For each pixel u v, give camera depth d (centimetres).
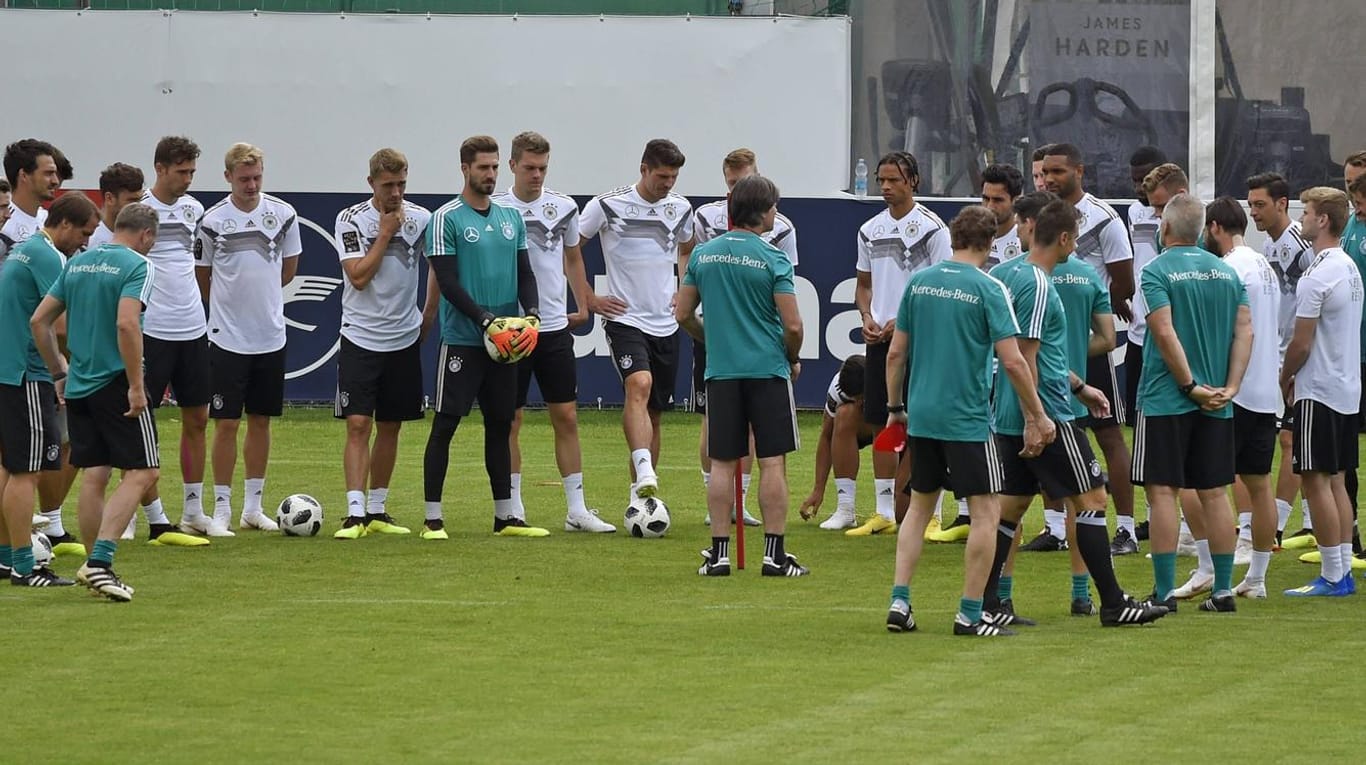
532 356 4119
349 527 4031
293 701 2412
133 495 3228
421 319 4162
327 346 6725
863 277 4153
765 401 3497
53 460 3375
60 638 2847
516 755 2128
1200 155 7212
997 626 2973
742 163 4322
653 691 2483
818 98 7138
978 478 2855
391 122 7188
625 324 4141
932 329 2845
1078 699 2441
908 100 7275
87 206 3350
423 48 7162
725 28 7119
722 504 3531
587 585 3400
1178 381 3056
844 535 4150
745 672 2611
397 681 2542
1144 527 4128
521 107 7162
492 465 4062
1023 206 3206
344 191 7169
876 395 4012
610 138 7169
